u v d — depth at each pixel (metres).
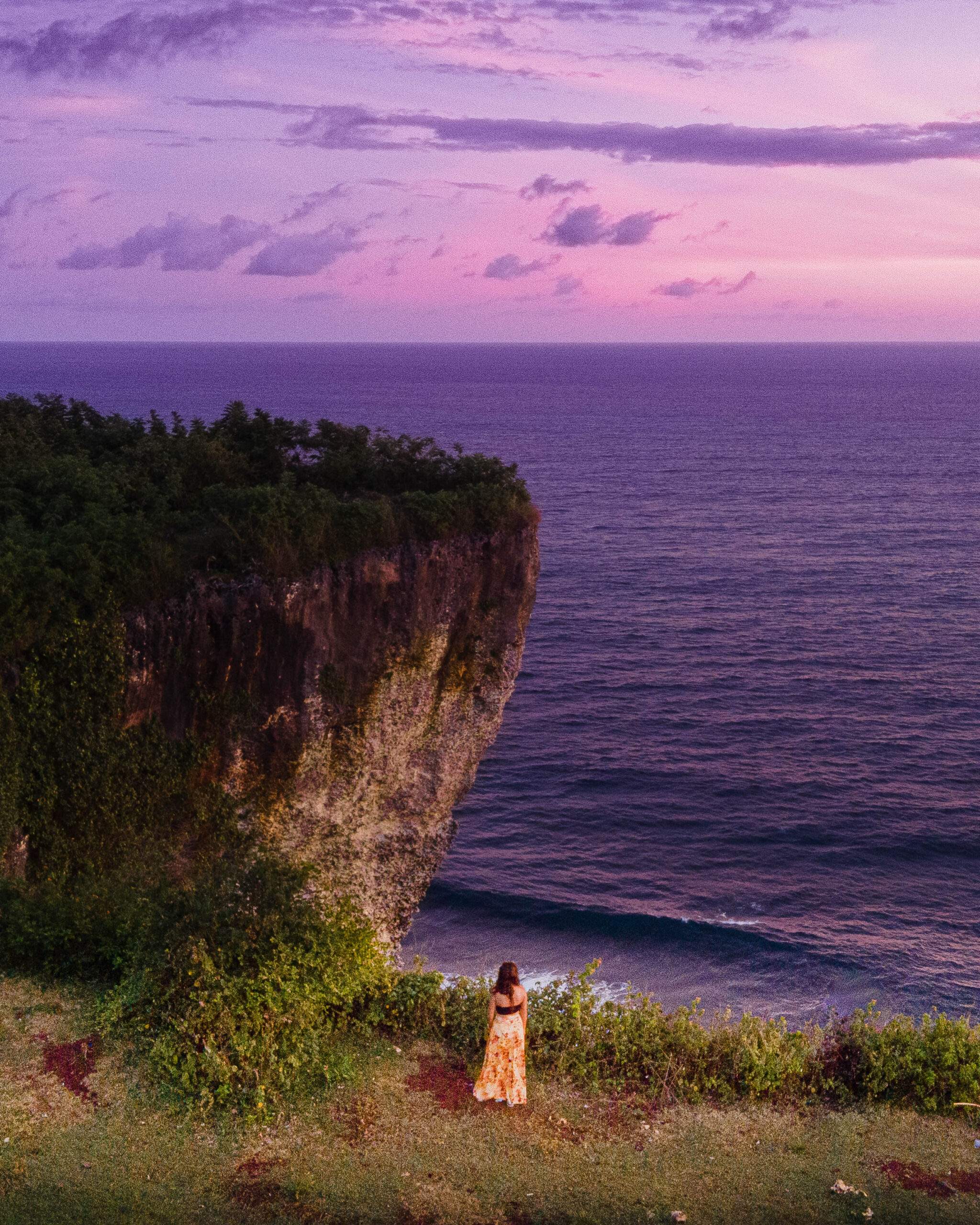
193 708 21.98
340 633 24.12
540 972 39.25
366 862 27.72
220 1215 9.73
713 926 41.97
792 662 77.31
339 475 27.84
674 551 115.31
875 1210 10.44
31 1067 11.70
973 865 47.50
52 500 22.38
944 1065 13.17
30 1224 9.35
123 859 20.72
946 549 116.62
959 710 67.44
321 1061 12.05
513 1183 10.48
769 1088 12.82
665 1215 10.17
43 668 19.61
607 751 60.53
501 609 27.77
